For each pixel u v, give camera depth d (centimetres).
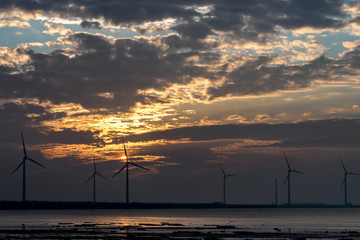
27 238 13100
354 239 13262
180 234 14788
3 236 13875
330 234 15350
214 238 13175
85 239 12775
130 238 13125
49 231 16325
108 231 16412
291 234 15150
